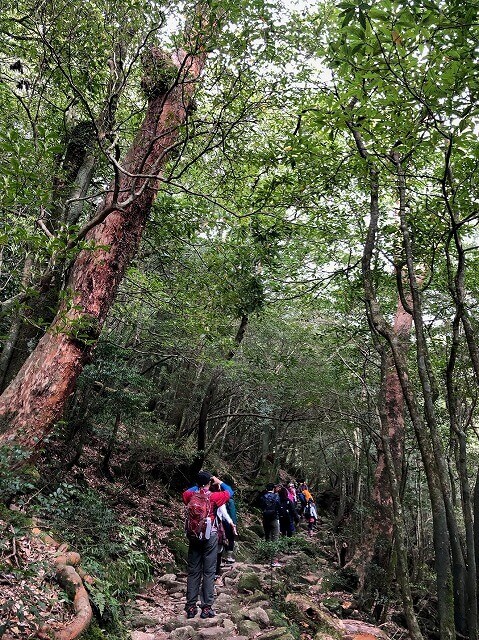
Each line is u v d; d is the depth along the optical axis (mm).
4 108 6477
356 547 11258
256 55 5211
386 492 9344
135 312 10492
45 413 5051
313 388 11461
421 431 3195
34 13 5172
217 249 8312
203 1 4805
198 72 6766
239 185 7055
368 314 5027
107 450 10492
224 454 19500
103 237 5859
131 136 7668
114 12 4973
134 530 5887
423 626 8125
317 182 6098
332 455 20359
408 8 2939
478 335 4699
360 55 3371
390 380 9875
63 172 5473
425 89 3367
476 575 3895
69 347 5266
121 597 5535
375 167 4441
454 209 4094
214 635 4773
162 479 12430
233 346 10352
